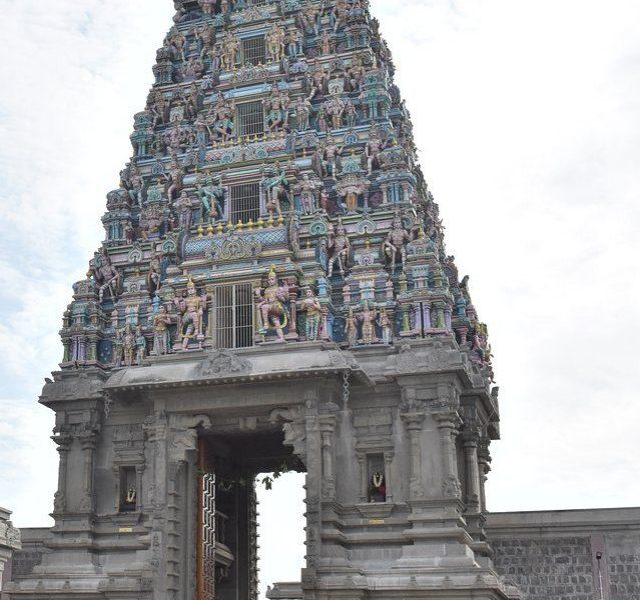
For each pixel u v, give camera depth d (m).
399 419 46.22
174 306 49.88
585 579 50.38
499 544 51.84
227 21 59.66
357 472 46.06
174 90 58.94
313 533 43.53
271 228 50.28
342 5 57.69
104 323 52.59
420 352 46.22
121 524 48.34
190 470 47.66
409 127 58.16
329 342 46.50
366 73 54.75
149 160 57.66
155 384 46.31
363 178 51.50
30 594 46.91
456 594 42.12
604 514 51.06
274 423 46.66
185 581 46.09
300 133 53.56
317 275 48.47
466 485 49.41
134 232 55.66
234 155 53.50
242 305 48.66
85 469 49.16
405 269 48.38
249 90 56.00
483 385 50.88
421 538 43.75
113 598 45.59
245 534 55.78
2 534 34.59
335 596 42.47
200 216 52.78
